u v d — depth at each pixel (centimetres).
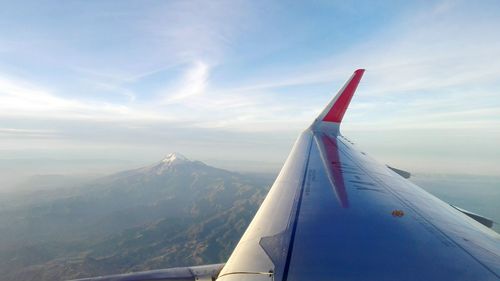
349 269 504
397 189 1029
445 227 720
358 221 714
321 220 718
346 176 1141
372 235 639
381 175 1203
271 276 488
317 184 1038
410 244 605
